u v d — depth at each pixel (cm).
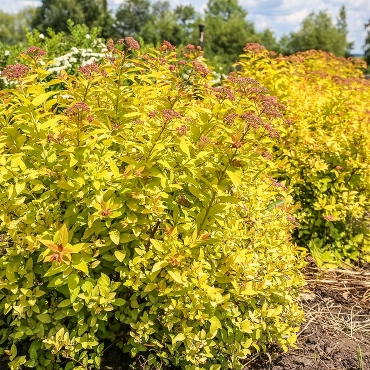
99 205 205
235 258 231
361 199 385
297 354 268
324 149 379
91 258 209
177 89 282
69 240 205
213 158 237
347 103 423
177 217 229
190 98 285
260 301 260
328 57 648
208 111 233
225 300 221
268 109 239
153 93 269
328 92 444
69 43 642
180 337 214
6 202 221
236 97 288
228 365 233
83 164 217
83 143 223
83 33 659
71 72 559
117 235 213
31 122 228
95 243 213
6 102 243
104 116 253
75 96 248
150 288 215
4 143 217
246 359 255
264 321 247
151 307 225
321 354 271
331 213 380
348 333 297
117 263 224
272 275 250
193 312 215
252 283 237
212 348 237
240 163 219
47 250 193
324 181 384
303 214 377
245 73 441
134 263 217
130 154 235
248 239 264
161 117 234
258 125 218
